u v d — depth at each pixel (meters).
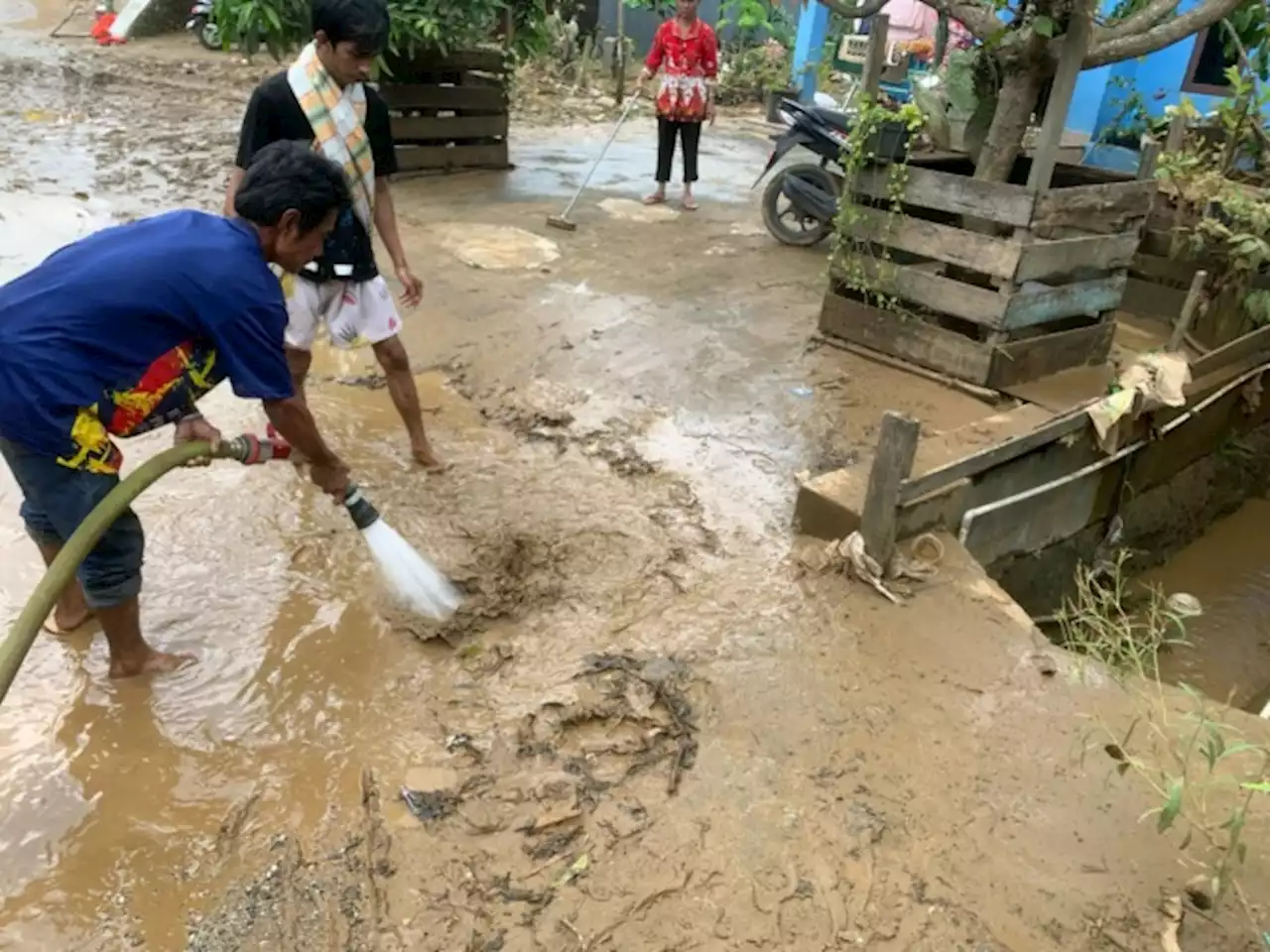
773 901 2.47
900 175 5.26
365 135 3.66
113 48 14.50
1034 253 4.93
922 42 11.01
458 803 2.69
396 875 2.47
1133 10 5.93
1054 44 4.91
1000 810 2.79
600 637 3.37
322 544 3.70
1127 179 6.01
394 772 2.78
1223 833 2.75
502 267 6.73
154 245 2.54
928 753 2.97
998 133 5.33
